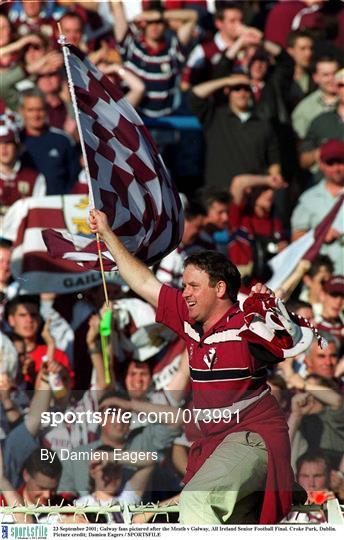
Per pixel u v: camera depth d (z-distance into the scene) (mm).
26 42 34125
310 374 27859
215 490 17906
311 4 38562
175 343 28609
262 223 34250
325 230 32594
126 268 19281
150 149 21094
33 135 33250
